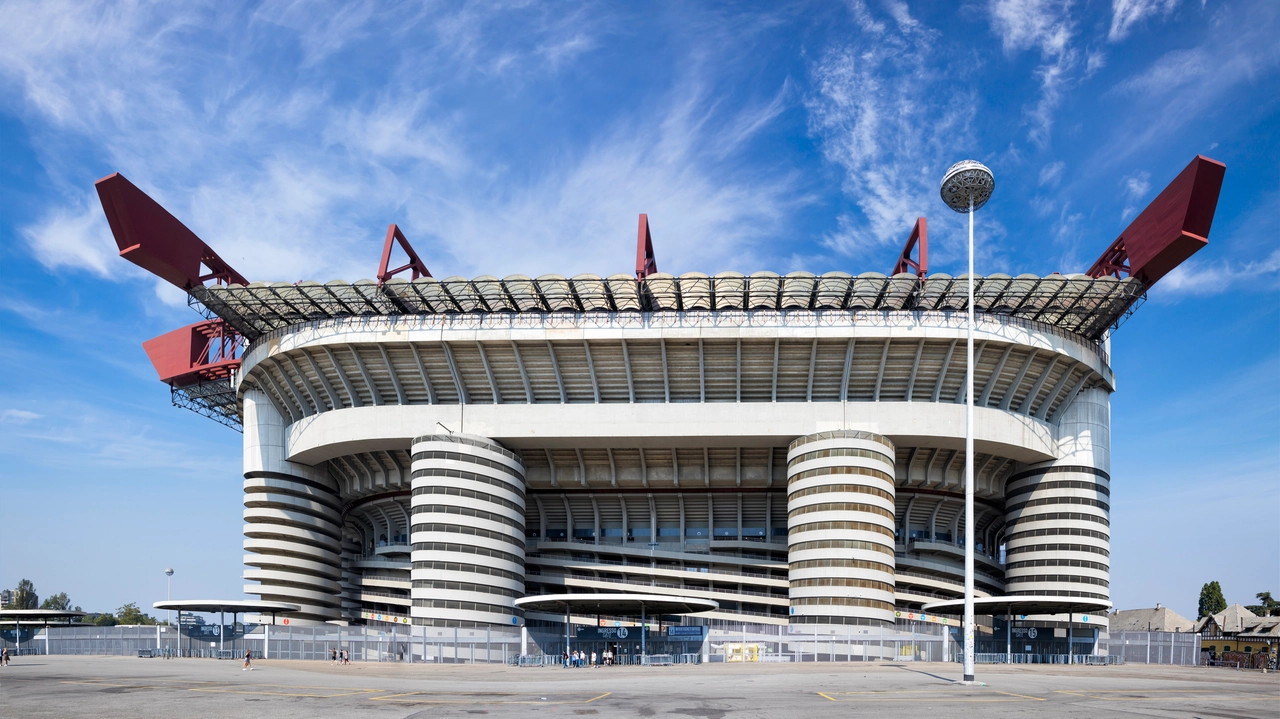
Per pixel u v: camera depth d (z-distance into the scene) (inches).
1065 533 2763.3
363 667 2023.9
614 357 2618.1
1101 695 1208.8
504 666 2097.7
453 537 2546.8
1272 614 4734.3
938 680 1451.8
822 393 2672.2
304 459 2920.8
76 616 3302.2
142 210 2474.2
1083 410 2854.3
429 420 2687.0
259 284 2596.0
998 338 2551.7
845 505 2500.0
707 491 2893.7
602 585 2854.3
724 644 2277.3
